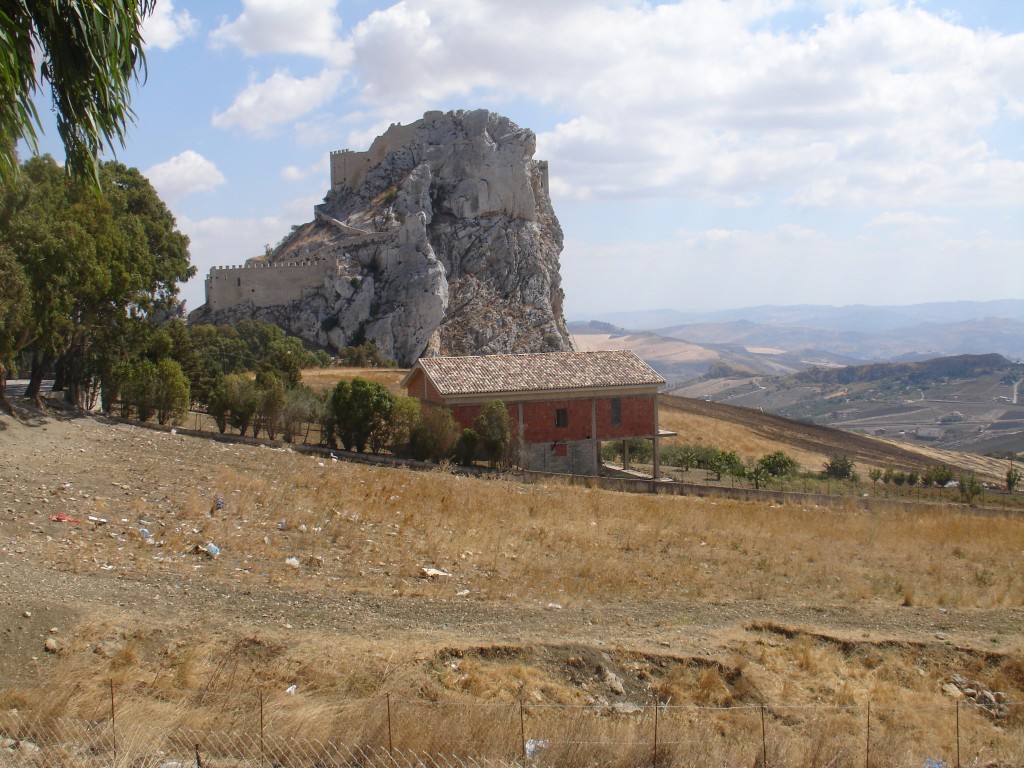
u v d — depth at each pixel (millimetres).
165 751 10539
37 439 31469
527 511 30641
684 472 54156
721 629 17875
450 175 147625
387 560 21719
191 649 13883
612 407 49094
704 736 12508
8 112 8367
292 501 27219
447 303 134875
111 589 16234
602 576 21922
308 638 14812
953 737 13883
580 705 13547
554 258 151125
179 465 31453
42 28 8594
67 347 42000
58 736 10508
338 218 145375
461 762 10852
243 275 123750
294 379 69188
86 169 9125
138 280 43188
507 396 46438
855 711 14500
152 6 9227
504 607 18281
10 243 33219
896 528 32500
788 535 30062
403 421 43750
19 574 16156
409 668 13953
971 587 23297
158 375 43625
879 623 19172
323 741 11008
